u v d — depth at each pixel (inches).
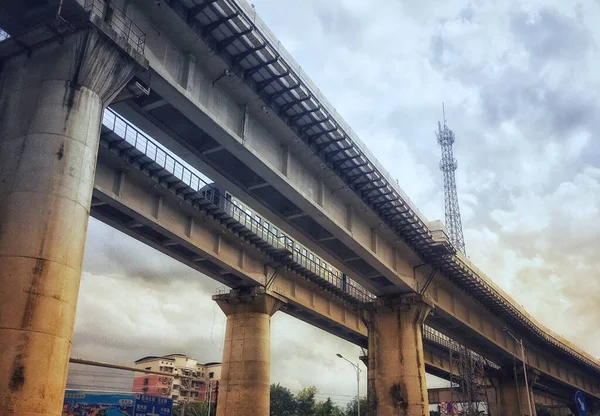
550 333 2896.2
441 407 4490.7
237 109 1101.1
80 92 742.5
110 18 810.2
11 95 761.6
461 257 1934.1
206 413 3693.4
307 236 1517.0
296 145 1251.8
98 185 1272.1
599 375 3757.4
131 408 1974.7
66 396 1937.7
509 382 3115.2
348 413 4820.4
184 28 932.6
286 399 4498.0
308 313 2295.8
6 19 802.2
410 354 1811.0
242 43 981.8
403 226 1648.6
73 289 676.7
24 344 617.6
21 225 661.9
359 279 1828.2
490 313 2379.4
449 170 5610.2
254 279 1863.9
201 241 1615.4
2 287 636.7
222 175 1231.5
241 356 1859.0
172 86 908.0
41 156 695.7
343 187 1421.0
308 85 1144.2
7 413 589.6
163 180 1405.0
